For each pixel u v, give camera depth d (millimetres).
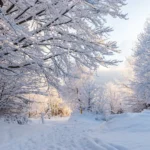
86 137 5957
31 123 11438
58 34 7188
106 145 4457
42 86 9531
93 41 7344
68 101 25453
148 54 20953
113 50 7438
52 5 6309
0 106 9992
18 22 6668
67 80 8273
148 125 6160
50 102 27812
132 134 5410
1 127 8414
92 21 7227
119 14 7102
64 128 10359
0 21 5953
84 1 6141
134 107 25422
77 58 7457
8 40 5883
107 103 26375
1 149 5820
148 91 20828
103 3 6816
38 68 7395
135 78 23312
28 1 5898
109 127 7129
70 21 6859
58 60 7355
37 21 7789
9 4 7551
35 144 6250
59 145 5684
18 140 7047
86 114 24234
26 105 10953
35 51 7305
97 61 7477
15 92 9703
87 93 25547
